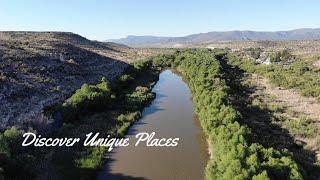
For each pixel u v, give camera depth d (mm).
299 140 38656
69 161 33562
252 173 26156
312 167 31453
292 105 56656
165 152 37750
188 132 44656
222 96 50938
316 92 63594
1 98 45062
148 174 32344
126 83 71688
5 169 27609
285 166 27766
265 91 69312
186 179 31344
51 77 62656
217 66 88062
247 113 49562
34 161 31281
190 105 60000
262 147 31094
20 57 66312
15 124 38312
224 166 28141
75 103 46094
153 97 64875
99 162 34062
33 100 48531
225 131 35125
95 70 83625
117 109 53062
